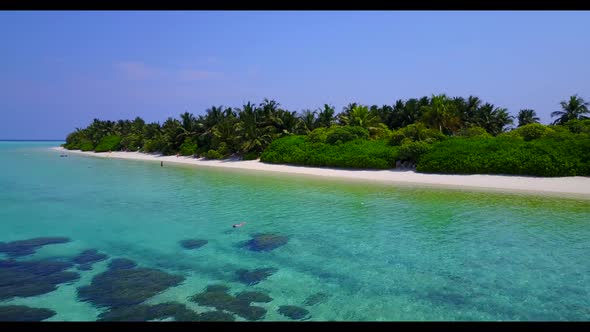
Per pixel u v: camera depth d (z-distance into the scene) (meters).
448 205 19.31
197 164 50.12
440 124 47.94
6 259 11.12
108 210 18.44
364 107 50.69
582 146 27.84
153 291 8.80
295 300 8.37
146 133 76.25
